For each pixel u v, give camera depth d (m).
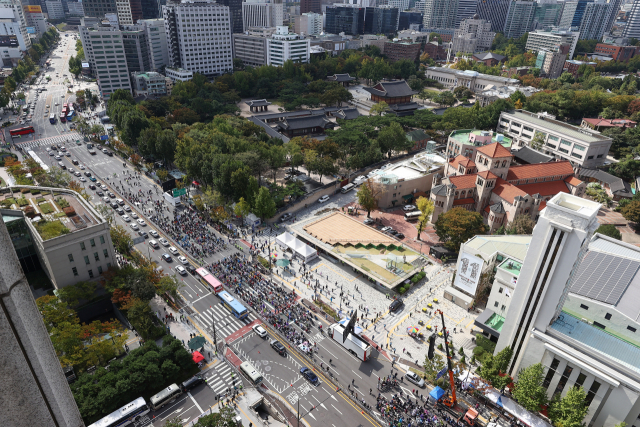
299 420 84.12
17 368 10.28
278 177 197.38
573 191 156.62
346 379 93.81
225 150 193.12
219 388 91.00
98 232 111.12
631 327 83.75
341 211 168.75
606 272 94.75
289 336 104.62
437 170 181.75
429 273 130.75
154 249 137.62
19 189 128.50
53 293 106.38
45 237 103.00
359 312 114.12
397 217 165.62
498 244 116.75
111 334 96.44
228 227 152.62
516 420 85.12
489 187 152.88
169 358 92.12
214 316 111.06
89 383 84.19
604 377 74.69
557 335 82.38
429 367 89.44
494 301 108.00
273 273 129.25
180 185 174.00
